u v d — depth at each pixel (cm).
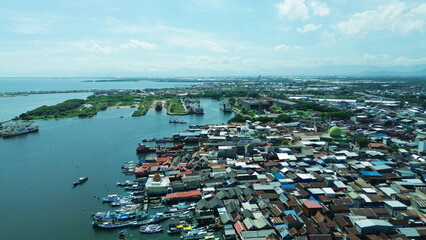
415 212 7644
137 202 9344
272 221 7462
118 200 9519
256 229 7175
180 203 9138
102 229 7994
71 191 10325
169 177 11069
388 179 10200
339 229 7162
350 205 8181
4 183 11062
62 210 8994
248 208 8300
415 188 9294
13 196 9950
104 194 10081
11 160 13888
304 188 9406
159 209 8975
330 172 10744
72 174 11994
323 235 6644
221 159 13038
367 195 8575
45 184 10944
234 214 8025
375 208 7894
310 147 14312
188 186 10175
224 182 10225
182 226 7838
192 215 8488
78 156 14512
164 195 10012
